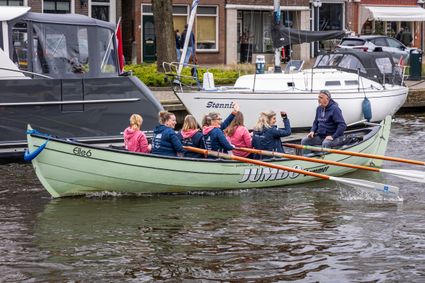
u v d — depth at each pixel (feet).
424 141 133.59
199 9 248.32
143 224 80.02
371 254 70.79
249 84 139.03
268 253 71.05
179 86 138.72
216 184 92.89
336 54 156.97
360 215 83.71
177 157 90.12
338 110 103.86
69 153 87.30
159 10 177.68
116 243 73.77
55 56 111.24
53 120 109.09
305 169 98.84
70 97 109.50
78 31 112.37
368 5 278.26
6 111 107.24
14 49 109.09
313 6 268.41
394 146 127.75
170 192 92.38
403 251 71.51
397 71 157.07
